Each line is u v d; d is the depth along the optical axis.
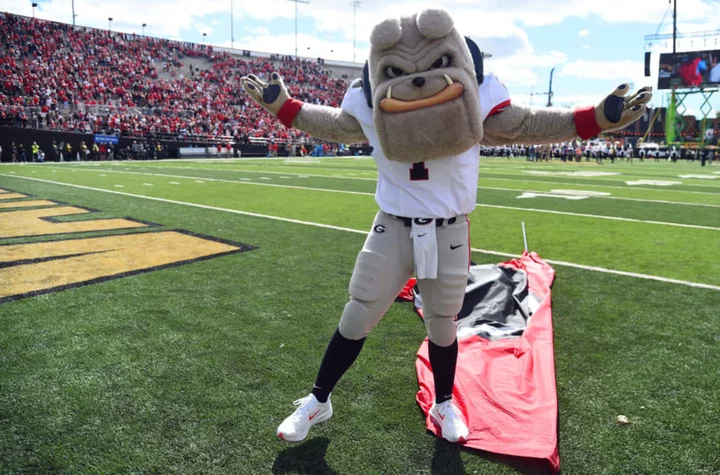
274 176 17.59
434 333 2.48
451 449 2.41
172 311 4.07
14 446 2.38
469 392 2.80
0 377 2.99
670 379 3.06
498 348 3.27
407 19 2.08
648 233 7.48
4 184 13.55
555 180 17.23
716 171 25.08
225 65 45.44
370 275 2.35
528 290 4.47
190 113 37.22
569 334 3.71
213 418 2.63
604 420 2.65
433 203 2.24
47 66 33.84
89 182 14.33
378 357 3.31
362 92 2.33
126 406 2.72
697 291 4.69
